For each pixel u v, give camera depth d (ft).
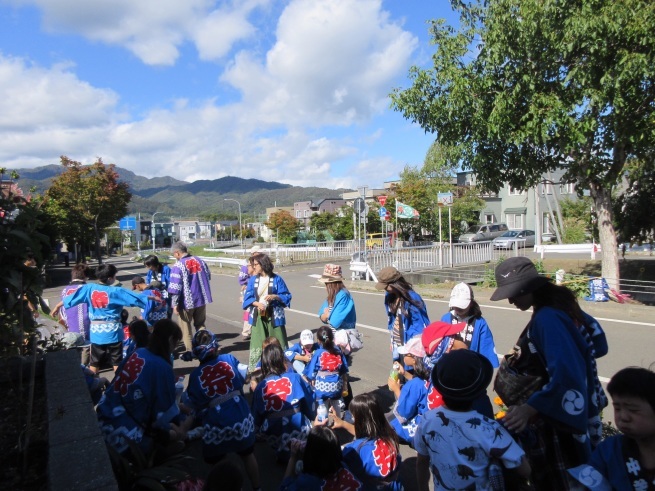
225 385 13.91
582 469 7.86
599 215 43.98
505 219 163.12
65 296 21.80
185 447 16.12
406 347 13.97
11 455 12.52
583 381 8.38
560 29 35.63
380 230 131.54
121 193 141.49
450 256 73.26
